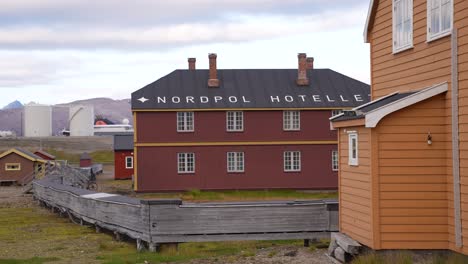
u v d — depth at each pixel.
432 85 15.29
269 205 19.77
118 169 59.72
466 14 13.84
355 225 16.34
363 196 15.70
